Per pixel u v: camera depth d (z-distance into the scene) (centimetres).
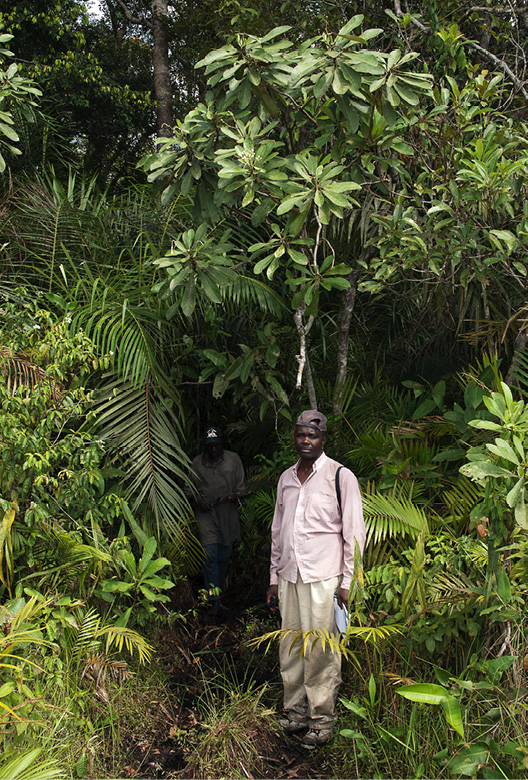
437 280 409
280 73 339
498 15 504
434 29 443
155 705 338
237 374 445
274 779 289
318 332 527
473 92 403
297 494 331
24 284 469
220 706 341
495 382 354
